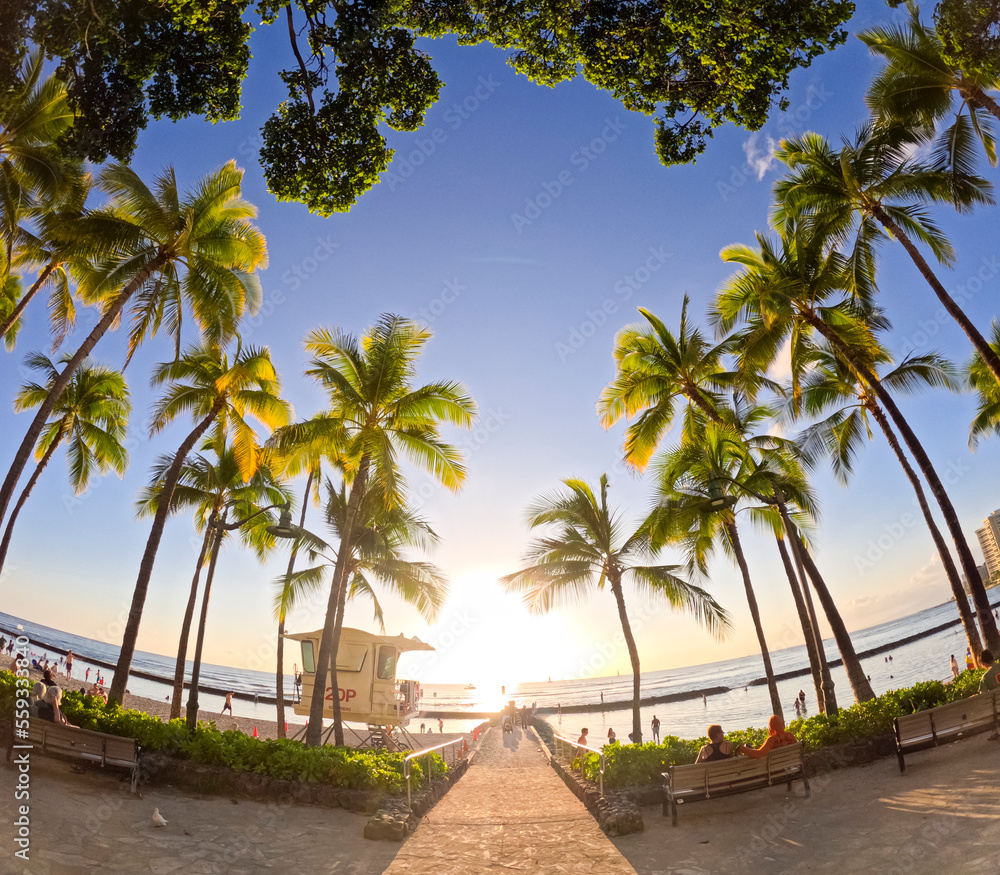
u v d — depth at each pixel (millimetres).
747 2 7062
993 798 7344
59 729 8984
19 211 17328
